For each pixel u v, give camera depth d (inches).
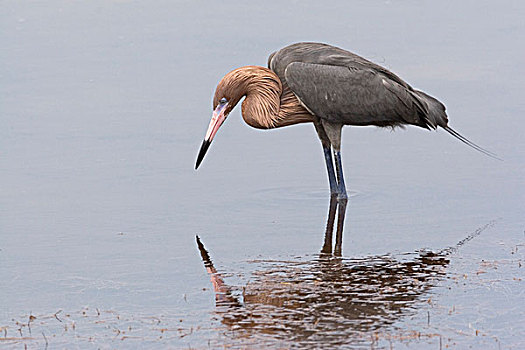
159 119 709.9
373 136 674.2
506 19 991.6
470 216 505.4
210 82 799.7
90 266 436.5
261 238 477.7
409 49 891.4
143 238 479.5
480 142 642.8
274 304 379.6
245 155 637.9
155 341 344.8
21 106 738.8
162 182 580.1
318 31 951.6
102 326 362.0
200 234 485.4
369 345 336.8
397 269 422.3
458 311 369.1
